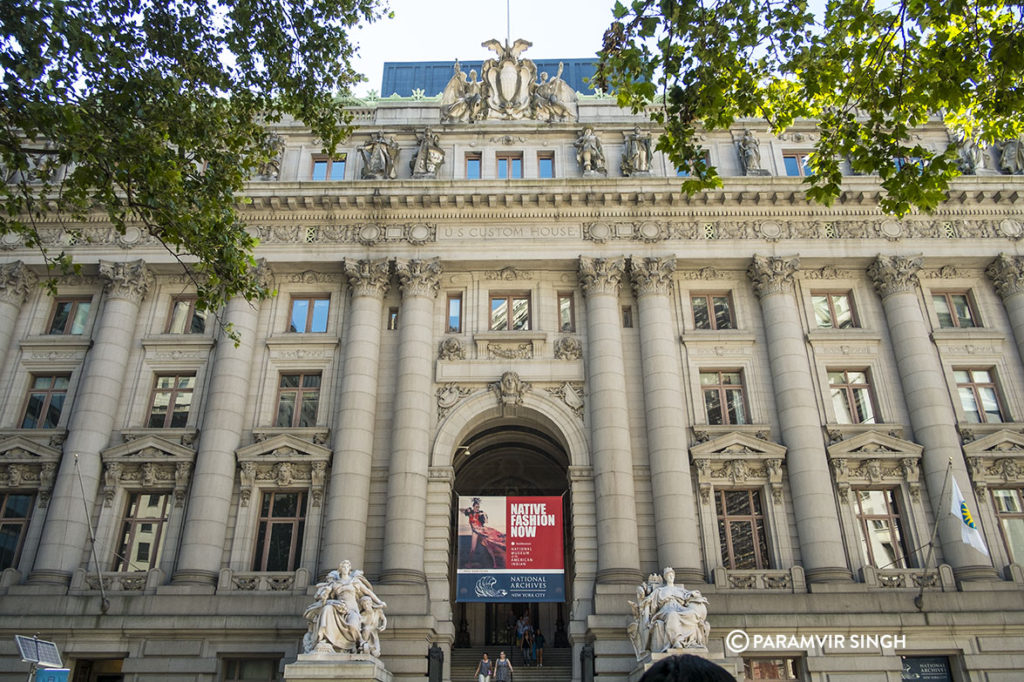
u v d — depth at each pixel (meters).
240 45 24.44
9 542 34.19
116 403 36.09
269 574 32.62
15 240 38.66
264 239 38.59
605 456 34.25
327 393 36.66
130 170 21.78
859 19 19.91
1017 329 37.22
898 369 36.78
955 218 38.72
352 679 26.30
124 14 22.55
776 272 37.53
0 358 36.75
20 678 30.36
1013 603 31.19
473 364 37.00
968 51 18.75
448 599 32.94
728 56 20.17
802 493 33.75
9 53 19.59
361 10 25.38
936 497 33.66
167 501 34.81
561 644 41.22
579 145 40.59
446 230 38.72
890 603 31.30
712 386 37.03
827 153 20.91
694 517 33.47
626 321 38.06
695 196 38.06
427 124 41.69
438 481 34.81
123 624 30.94
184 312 38.88
